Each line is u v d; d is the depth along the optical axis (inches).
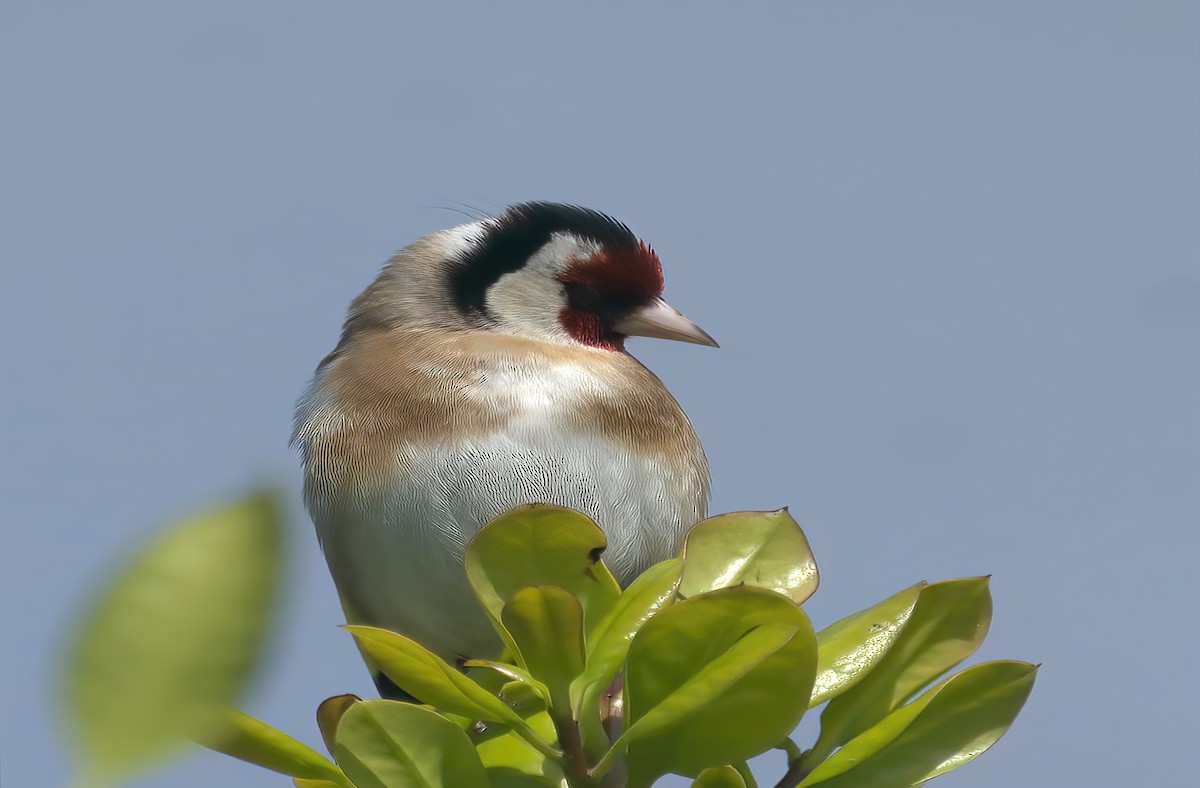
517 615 44.1
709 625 41.9
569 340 102.7
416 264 100.3
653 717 42.1
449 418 85.5
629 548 87.4
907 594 50.4
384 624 89.4
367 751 42.9
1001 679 48.7
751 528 53.2
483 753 49.3
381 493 84.7
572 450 85.4
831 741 49.9
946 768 47.2
